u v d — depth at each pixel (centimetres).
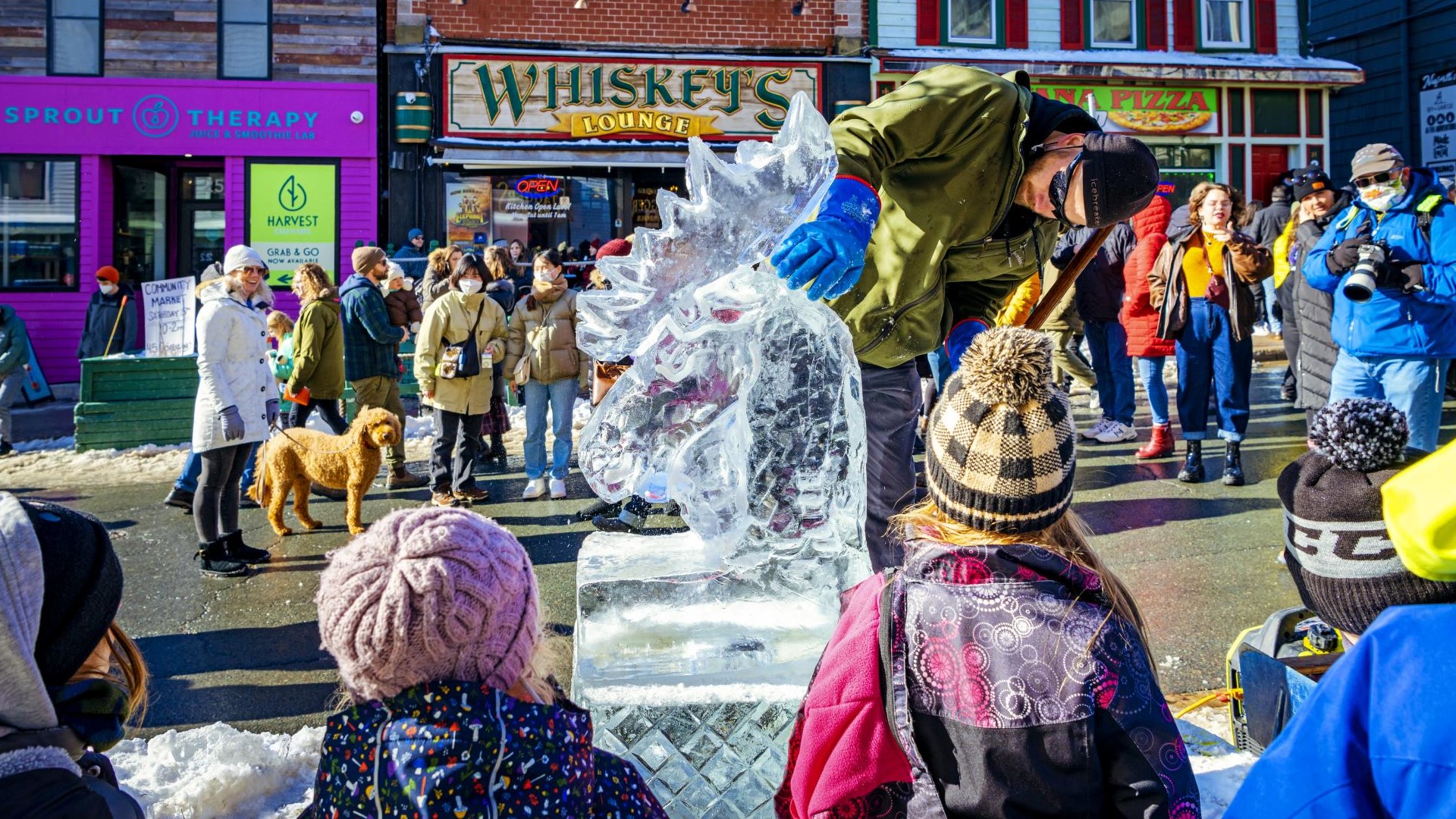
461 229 1472
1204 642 398
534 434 682
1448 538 128
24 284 1403
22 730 144
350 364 736
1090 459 738
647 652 237
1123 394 794
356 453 596
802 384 239
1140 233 712
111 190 1440
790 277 223
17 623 140
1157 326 689
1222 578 474
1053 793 146
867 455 291
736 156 238
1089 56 1577
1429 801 120
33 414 1227
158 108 1411
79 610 149
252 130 1427
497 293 894
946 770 153
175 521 646
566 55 1470
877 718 159
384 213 1486
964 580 156
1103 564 167
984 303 322
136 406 892
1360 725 127
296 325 705
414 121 1435
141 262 1483
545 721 143
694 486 243
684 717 223
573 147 1455
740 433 241
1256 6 1652
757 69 1502
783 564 247
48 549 147
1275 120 1642
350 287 735
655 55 1486
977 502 156
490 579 140
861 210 235
